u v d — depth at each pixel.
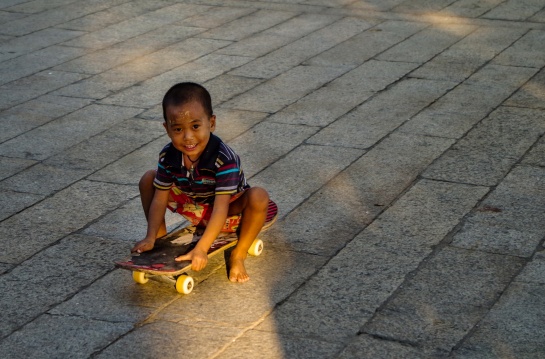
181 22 9.45
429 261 4.38
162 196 4.23
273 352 3.62
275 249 4.55
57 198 5.25
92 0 10.53
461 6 9.86
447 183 5.33
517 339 3.68
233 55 8.20
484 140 6.02
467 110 6.62
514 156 5.73
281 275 4.29
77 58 8.20
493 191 5.20
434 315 3.88
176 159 4.11
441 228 4.74
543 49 8.18
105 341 3.74
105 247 4.62
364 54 8.14
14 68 7.93
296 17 9.59
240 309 3.98
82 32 9.12
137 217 4.98
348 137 6.13
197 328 3.83
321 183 5.38
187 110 3.92
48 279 4.29
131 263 4.03
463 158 5.71
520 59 7.89
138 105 6.92
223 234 4.37
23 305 4.05
